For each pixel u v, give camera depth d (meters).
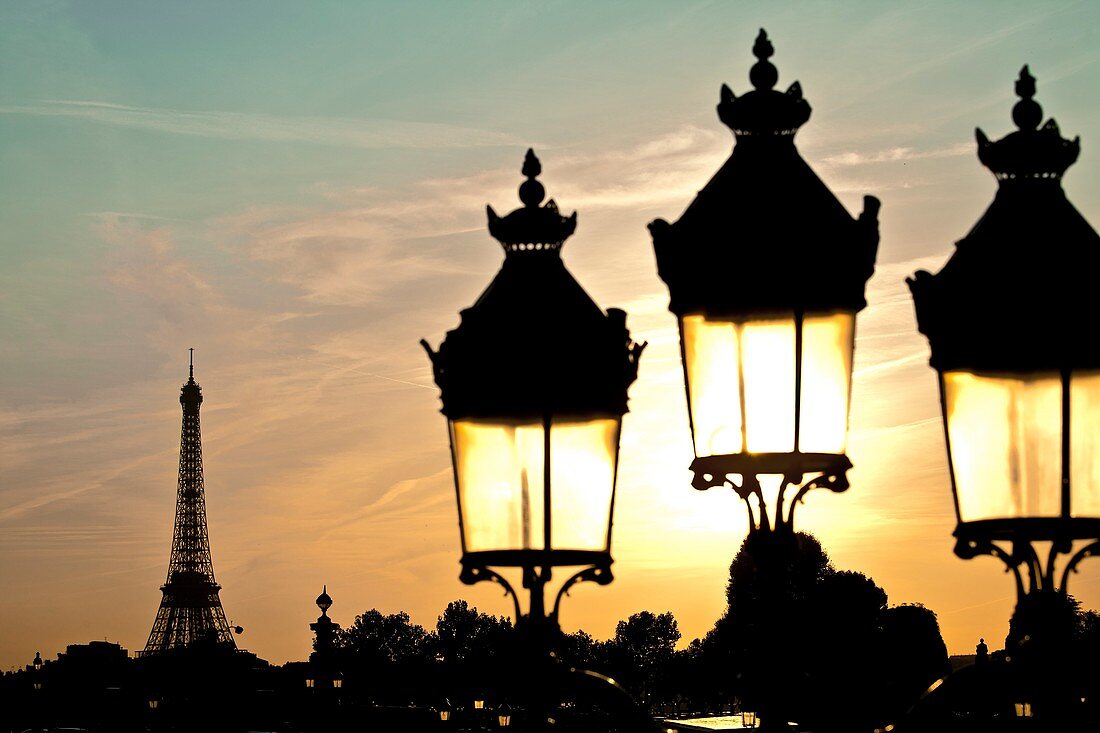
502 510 8.34
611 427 8.44
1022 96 8.06
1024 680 7.60
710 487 8.58
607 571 8.39
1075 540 7.67
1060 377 7.69
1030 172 7.92
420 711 60.28
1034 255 7.73
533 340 8.32
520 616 8.30
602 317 8.53
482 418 8.36
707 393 8.52
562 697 8.27
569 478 8.38
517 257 8.58
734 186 8.52
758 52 8.84
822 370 8.42
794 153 8.63
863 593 72.19
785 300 8.34
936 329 7.89
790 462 8.36
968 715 7.71
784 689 8.72
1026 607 7.66
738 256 8.38
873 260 8.46
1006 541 7.77
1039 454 7.72
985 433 7.80
